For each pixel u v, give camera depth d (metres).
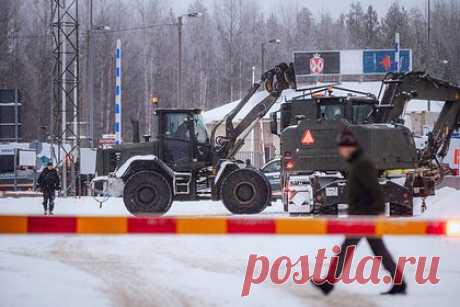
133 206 65.12
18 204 89.81
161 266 35.91
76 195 115.19
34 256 40.50
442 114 62.50
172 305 26.98
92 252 41.78
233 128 68.75
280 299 27.59
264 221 21.53
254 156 143.75
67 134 136.50
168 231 21.39
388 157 53.91
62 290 29.84
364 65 176.75
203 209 74.88
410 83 59.59
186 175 67.25
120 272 34.38
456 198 57.66
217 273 33.47
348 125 54.28
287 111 61.50
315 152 54.91
